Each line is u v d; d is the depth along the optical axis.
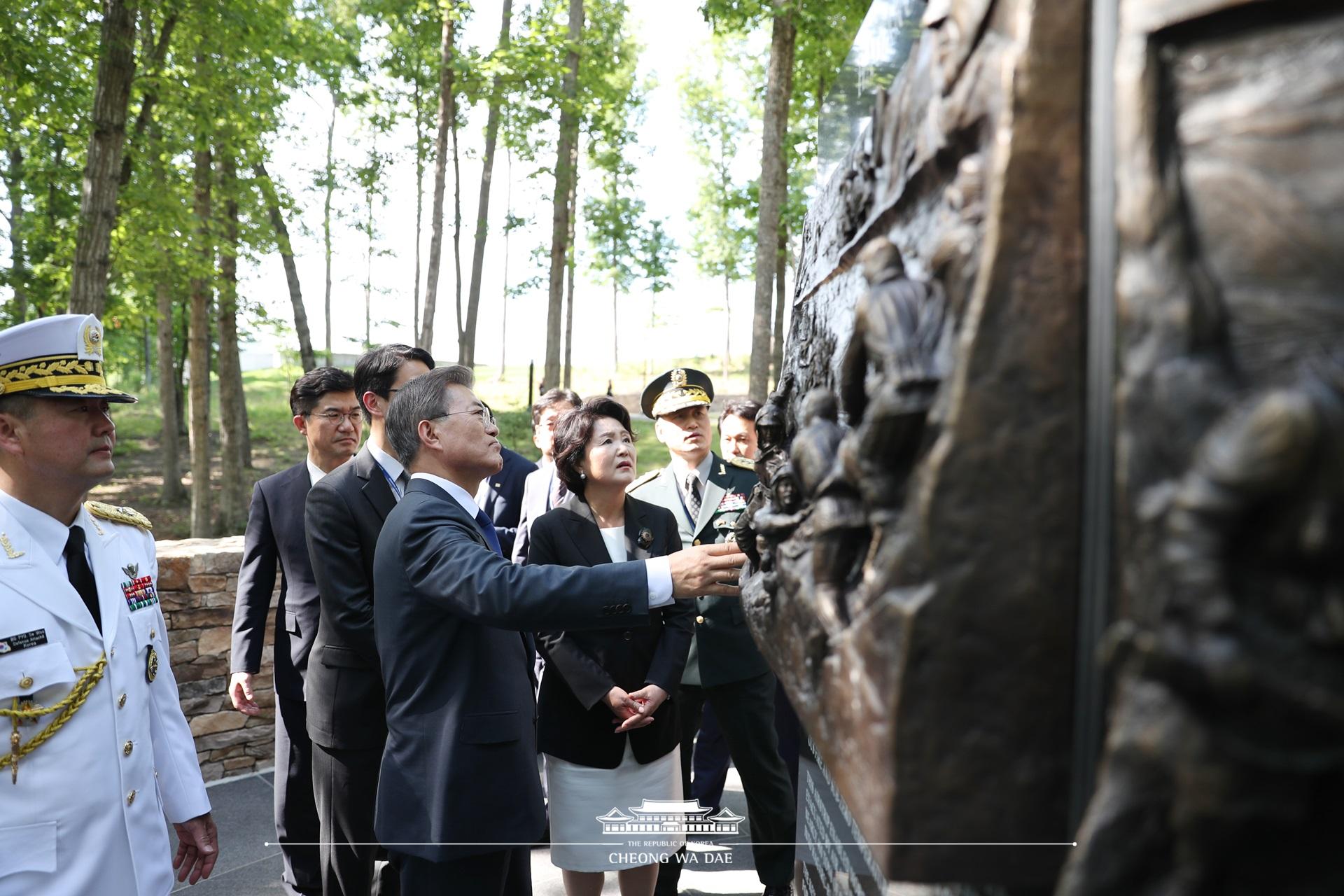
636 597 1.84
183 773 2.05
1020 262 0.70
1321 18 0.61
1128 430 0.64
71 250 8.86
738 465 3.51
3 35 6.47
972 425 0.70
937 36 0.88
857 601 0.88
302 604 2.97
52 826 1.67
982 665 0.71
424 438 2.19
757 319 9.23
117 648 1.84
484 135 13.88
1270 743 0.56
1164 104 0.65
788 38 8.95
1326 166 0.60
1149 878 0.60
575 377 33.53
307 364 13.49
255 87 8.98
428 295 12.04
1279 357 0.60
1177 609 0.59
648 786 2.55
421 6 11.66
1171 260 0.63
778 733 3.06
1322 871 0.58
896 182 0.99
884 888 1.12
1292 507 0.56
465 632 2.04
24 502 1.77
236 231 10.60
